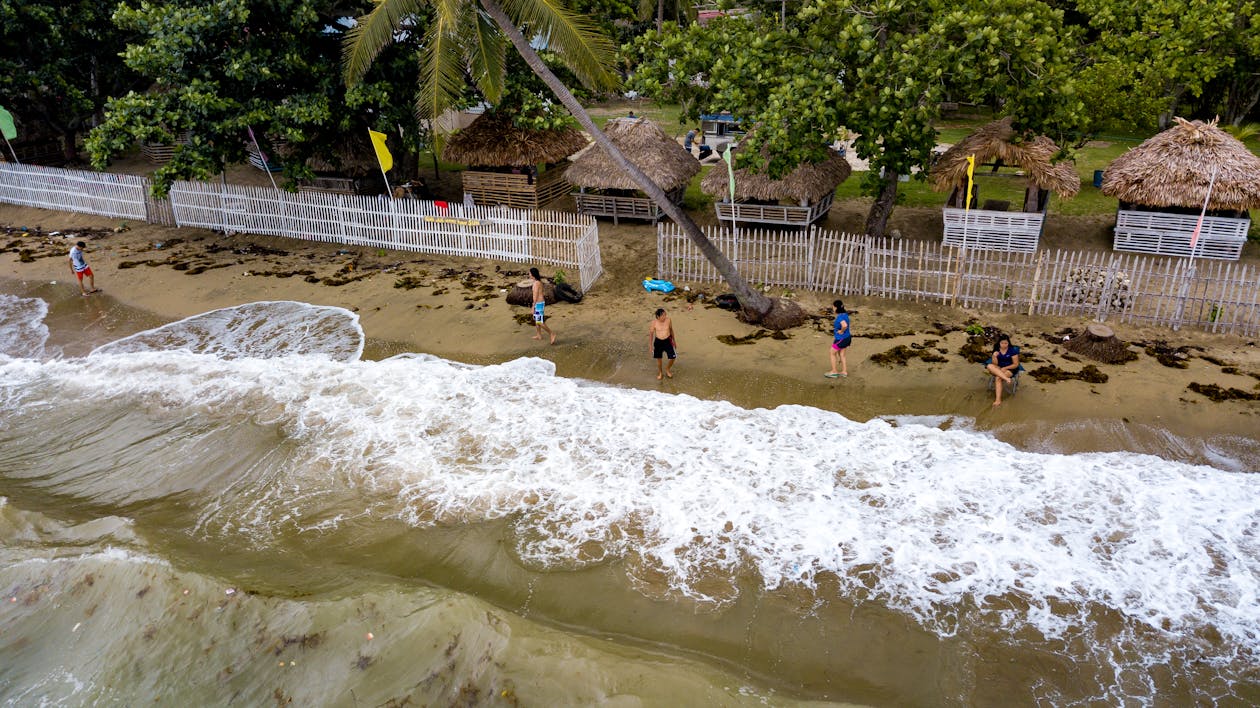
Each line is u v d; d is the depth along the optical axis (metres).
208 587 10.27
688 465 12.85
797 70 16.89
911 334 16.53
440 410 14.76
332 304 19.52
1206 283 15.52
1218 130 19.72
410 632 9.43
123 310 19.70
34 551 11.20
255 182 29.97
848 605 9.95
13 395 15.95
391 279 20.86
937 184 20.80
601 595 10.31
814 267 18.97
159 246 23.91
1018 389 14.19
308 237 24.06
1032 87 16.53
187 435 14.29
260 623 9.72
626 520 11.63
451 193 28.16
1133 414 13.29
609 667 8.84
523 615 10.02
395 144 24.11
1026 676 8.88
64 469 13.47
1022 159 20.02
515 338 17.30
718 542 11.12
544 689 8.66
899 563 10.59
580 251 19.22
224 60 21.20
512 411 14.62
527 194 25.48
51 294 20.69
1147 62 26.17
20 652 9.65
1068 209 24.06
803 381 15.06
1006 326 16.69
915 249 21.44
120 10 21.47
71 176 26.83
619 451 13.29
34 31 26.73
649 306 18.66
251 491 12.70
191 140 22.05
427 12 18.69
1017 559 10.58
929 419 13.81
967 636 9.44
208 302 19.91
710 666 9.05
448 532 11.56
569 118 20.39
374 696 8.74
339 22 24.44
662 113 38.84
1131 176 19.78
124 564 10.73
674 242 21.16
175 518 12.08
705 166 29.94
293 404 15.16
